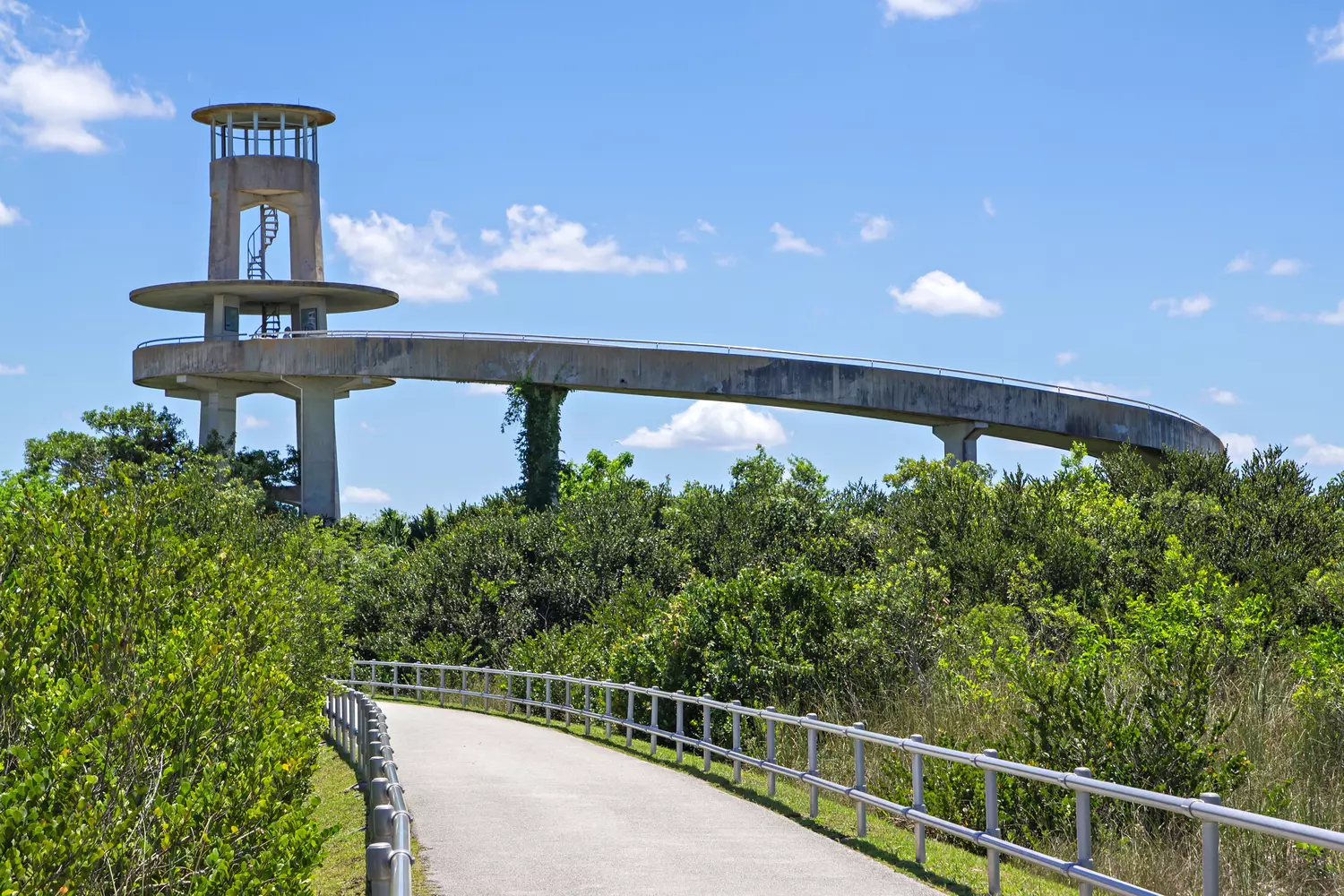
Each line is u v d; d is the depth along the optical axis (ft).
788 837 47.37
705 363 221.87
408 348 236.43
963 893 37.73
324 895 39.60
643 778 65.51
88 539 44.57
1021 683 53.36
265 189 271.49
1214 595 78.64
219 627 41.68
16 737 30.22
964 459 224.33
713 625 86.48
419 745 85.30
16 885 23.85
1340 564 94.43
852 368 219.00
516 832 48.19
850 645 79.46
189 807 28.02
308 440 254.47
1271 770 51.01
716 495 175.22
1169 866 42.70
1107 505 117.70
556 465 230.07
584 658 114.52
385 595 173.27
